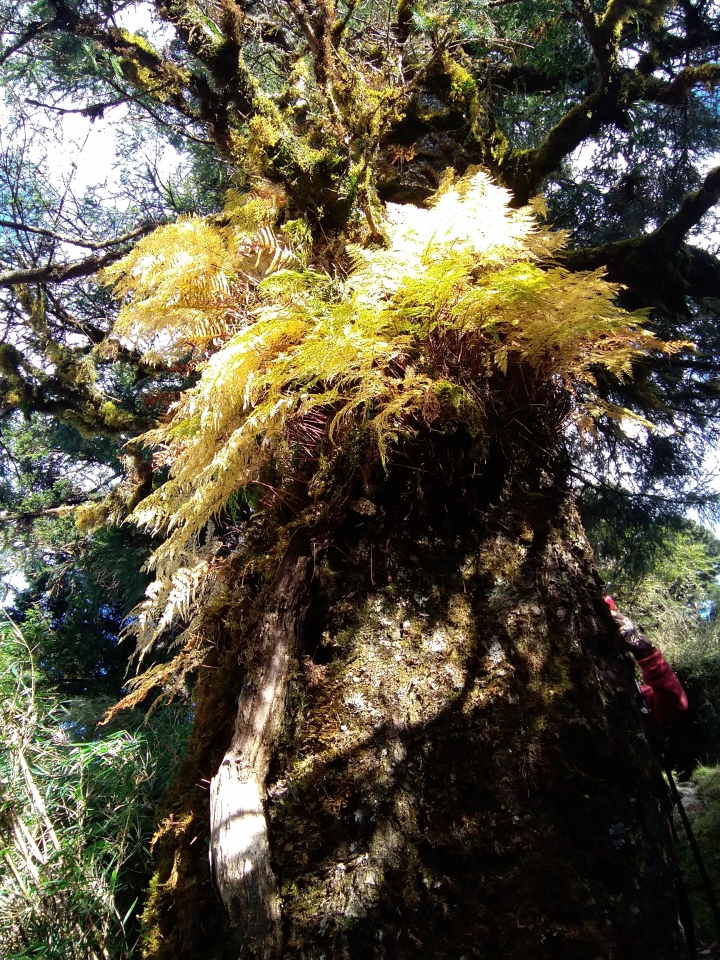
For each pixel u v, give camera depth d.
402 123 2.23
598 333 1.38
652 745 1.41
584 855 1.14
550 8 2.94
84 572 5.34
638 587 4.38
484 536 1.40
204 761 1.43
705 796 3.24
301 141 2.02
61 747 2.25
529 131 3.52
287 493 1.51
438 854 1.13
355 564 1.38
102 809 1.98
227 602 1.62
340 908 1.10
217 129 2.44
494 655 1.28
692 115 3.37
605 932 1.08
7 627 2.44
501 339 1.44
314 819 1.17
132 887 1.77
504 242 1.44
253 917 1.09
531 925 1.08
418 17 2.41
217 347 1.66
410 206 1.69
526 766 1.20
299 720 1.26
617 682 1.32
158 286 1.63
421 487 1.42
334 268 1.73
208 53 2.20
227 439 1.44
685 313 2.23
